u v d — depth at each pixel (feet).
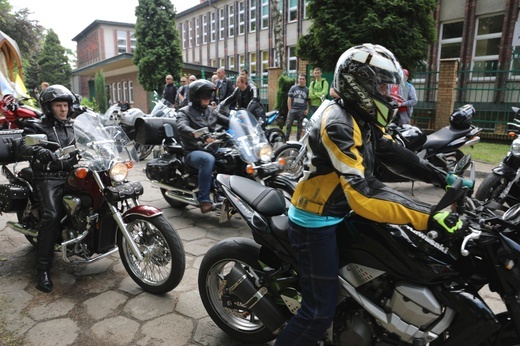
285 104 46.16
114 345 8.81
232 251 8.41
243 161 15.25
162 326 9.47
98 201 11.03
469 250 6.04
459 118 18.40
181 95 38.34
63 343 8.87
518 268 5.72
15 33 116.78
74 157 11.61
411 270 6.22
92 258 11.26
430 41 34.60
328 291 6.52
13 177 12.42
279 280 7.56
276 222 7.53
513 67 38.40
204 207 15.35
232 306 8.40
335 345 7.21
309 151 6.28
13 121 17.25
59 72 167.43
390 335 6.73
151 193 20.92
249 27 90.99
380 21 32.96
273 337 8.41
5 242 14.44
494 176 14.10
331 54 35.01
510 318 6.07
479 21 47.21
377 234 6.47
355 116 5.98
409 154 6.97
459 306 6.06
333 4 34.60
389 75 5.81
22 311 10.07
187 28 117.91
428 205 5.67
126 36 161.17
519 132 16.12
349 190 5.60
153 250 10.74
